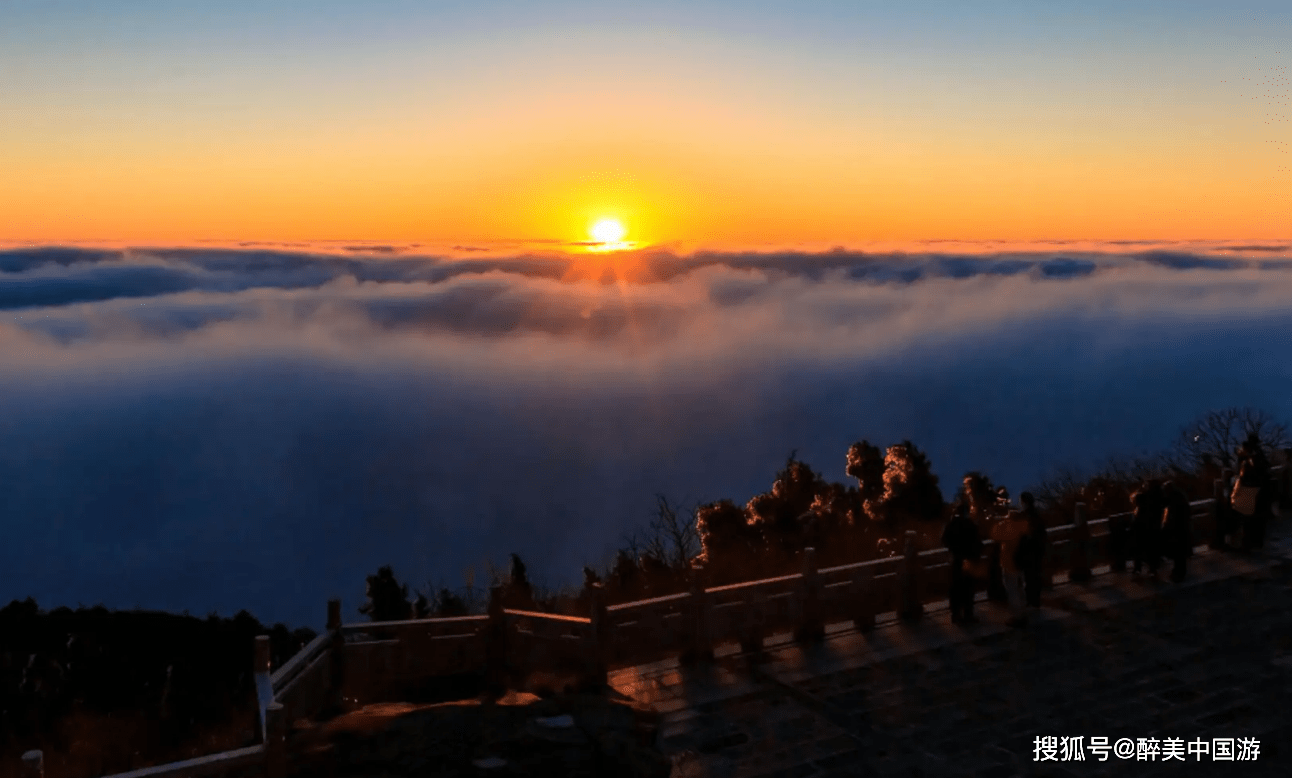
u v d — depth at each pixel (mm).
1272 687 12594
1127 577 17500
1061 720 11820
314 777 8797
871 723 11844
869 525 27922
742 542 27453
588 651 13211
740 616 14211
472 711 9688
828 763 10875
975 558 15203
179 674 16562
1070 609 15867
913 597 15609
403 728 9289
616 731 9578
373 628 13523
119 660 17078
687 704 12500
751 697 12703
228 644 19891
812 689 12883
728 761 10961
